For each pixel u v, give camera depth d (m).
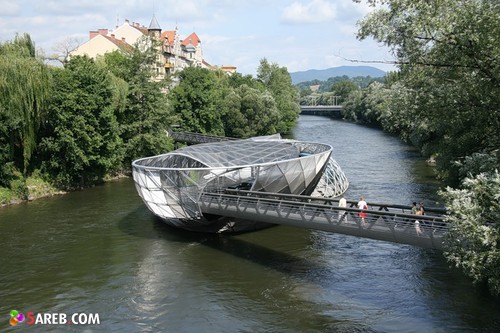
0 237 31.98
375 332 18.38
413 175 52.19
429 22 19.20
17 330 19.39
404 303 20.81
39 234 32.59
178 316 20.27
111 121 50.31
